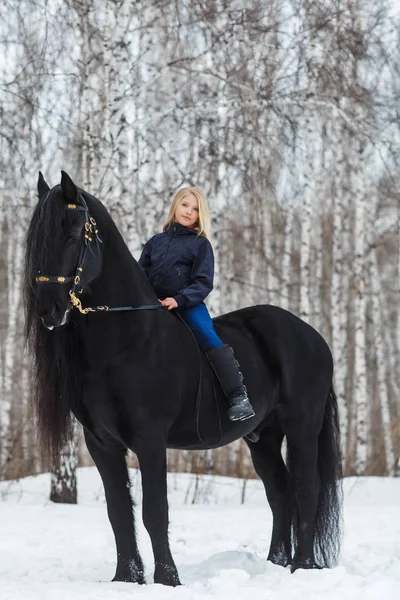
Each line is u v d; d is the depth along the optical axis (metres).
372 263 22.64
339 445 7.84
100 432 6.50
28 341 6.23
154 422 6.39
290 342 7.66
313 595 5.89
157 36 15.35
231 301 21.80
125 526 6.72
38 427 6.32
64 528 10.33
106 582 6.62
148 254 7.18
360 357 18.61
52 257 5.86
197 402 6.71
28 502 13.42
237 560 7.40
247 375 7.19
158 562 6.33
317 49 14.27
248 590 6.13
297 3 14.90
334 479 7.69
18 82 12.27
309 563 7.32
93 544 9.21
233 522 10.94
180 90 15.29
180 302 6.72
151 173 14.84
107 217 6.43
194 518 11.26
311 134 16.06
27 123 12.55
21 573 7.48
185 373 6.67
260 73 13.98
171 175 17.38
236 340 7.36
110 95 12.56
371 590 6.05
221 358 6.78
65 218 5.94
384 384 21.81
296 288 24.06
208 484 14.59
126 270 6.46
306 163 16.34
